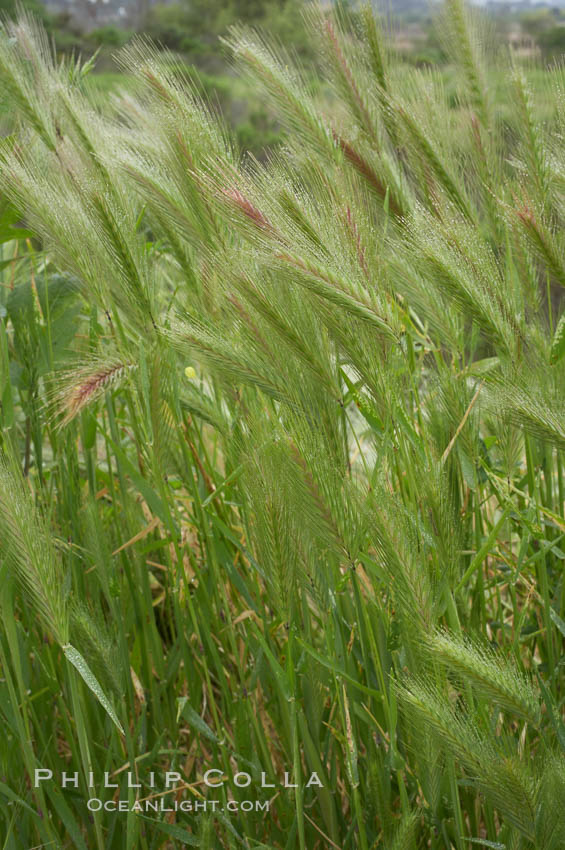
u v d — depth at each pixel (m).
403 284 1.14
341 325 1.06
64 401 1.12
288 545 1.06
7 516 1.03
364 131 1.25
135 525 1.21
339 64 1.24
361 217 1.11
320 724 1.15
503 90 1.25
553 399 1.08
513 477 1.22
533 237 1.10
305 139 1.20
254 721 1.14
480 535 1.13
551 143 1.18
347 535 1.05
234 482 1.19
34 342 1.21
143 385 1.08
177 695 1.21
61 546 1.15
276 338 1.08
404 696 1.02
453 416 1.12
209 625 1.18
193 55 6.15
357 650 1.14
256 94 1.22
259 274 1.08
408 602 1.03
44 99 1.19
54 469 1.25
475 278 1.09
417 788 1.14
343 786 1.18
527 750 1.09
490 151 1.26
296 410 1.08
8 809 1.15
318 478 1.03
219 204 1.05
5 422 1.12
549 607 1.12
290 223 1.06
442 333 1.14
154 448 1.12
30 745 1.08
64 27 6.29
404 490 1.09
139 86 1.16
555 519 1.09
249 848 1.11
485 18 1.29
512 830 1.07
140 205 1.22
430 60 1.28
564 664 1.13
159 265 1.27
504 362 1.10
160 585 1.33
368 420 1.07
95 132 1.17
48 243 1.13
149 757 1.15
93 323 1.20
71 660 1.03
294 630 1.08
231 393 1.13
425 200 1.22
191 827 1.17
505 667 1.03
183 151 1.12
